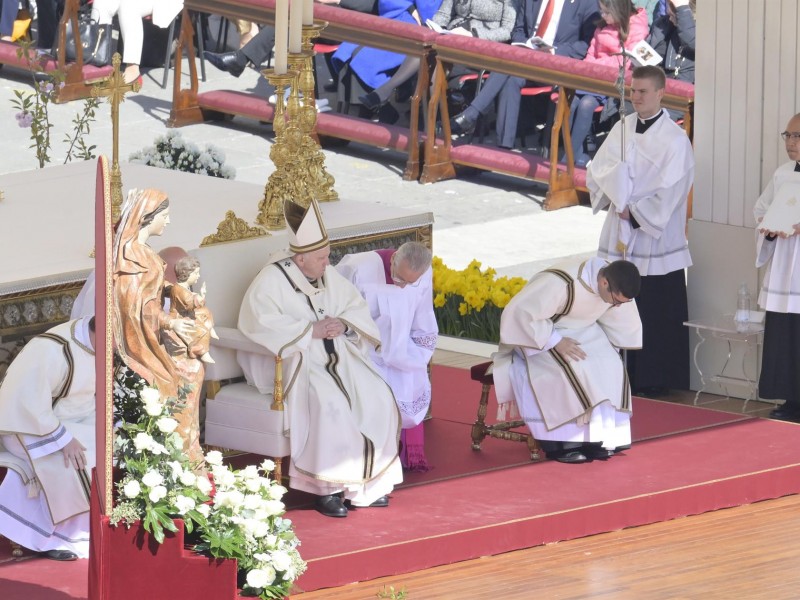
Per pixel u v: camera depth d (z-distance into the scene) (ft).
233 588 62.54
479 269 123.85
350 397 84.28
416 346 90.79
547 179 160.04
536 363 92.58
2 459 75.56
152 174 110.93
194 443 76.02
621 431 93.40
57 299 82.48
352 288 87.86
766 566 78.74
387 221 96.17
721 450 94.43
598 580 76.69
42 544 75.82
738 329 105.81
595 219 154.30
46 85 129.80
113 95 87.30
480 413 94.48
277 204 93.76
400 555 77.51
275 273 85.30
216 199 102.42
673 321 110.73
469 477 89.25
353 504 83.25
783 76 106.63
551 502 84.28
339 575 75.72
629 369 111.75
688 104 148.36
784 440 96.78
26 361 74.59
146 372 72.54
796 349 103.55
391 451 84.23
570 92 157.07
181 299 75.36
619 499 84.64
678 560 79.66
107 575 61.77
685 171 108.99
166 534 61.82
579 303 92.38
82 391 75.87
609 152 109.91
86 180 108.37
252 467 66.90
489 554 80.38
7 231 92.32
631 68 153.79
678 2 158.20
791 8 105.60
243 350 84.84
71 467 75.20
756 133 108.17
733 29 108.37
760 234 103.65
